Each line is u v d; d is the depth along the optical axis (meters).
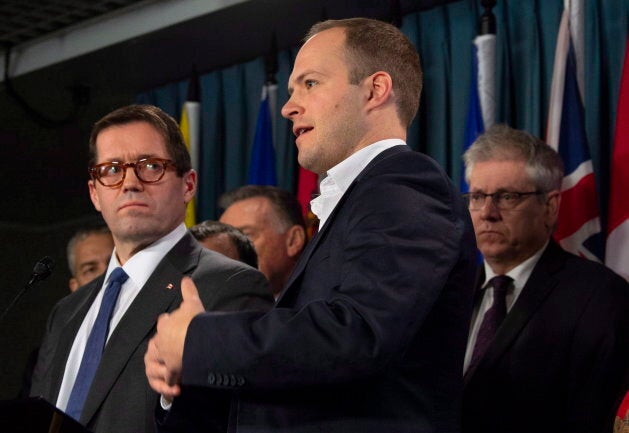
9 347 6.06
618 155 3.43
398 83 1.93
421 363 1.69
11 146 5.49
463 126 3.98
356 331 1.55
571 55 3.63
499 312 2.86
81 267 3.98
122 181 2.38
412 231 1.64
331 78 1.89
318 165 1.91
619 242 3.36
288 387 1.58
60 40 4.75
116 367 2.20
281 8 4.22
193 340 1.62
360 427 1.63
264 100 4.46
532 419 2.67
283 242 3.66
